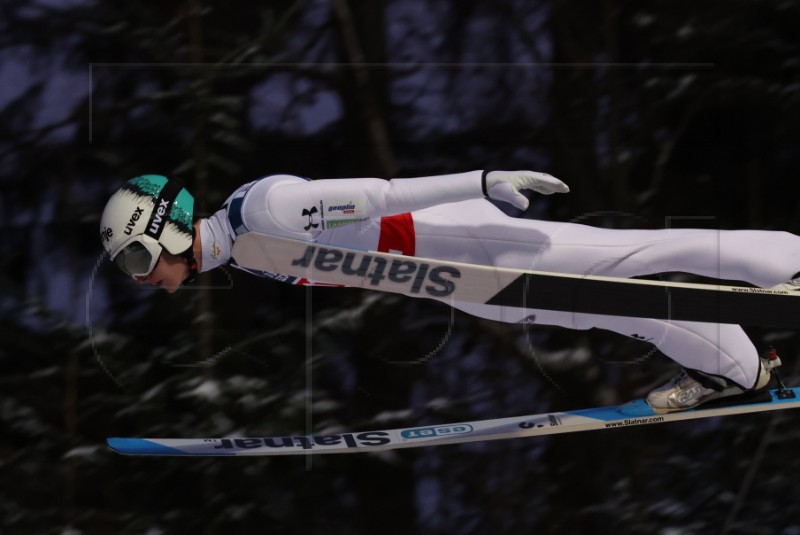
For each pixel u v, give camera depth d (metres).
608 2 15.11
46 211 14.32
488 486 15.11
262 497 14.40
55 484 14.10
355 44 14.55
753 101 15.09
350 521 14.56
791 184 15.72
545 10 15.07
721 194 15.60
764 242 9.38
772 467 15.58
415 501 14.85
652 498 15.23
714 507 15.19
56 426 13.95
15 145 14.34
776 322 9.54
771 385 15.09
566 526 14.94
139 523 14.01
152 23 14.16
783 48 14.99
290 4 14.56
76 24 14.37
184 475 14.48
